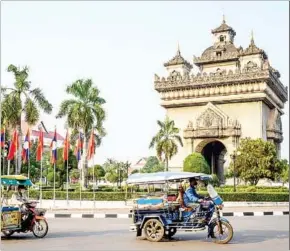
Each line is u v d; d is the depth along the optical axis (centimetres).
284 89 8138
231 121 6975
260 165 5534
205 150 7769
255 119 6950
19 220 1571
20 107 4097
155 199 1516
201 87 7344
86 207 3519
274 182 6225
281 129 8112
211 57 7931
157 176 1568
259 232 1734
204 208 1485
